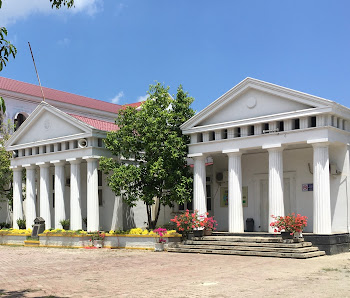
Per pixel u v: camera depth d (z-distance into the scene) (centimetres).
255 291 1130
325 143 2019
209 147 2370
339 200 2152
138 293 1148
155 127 2412
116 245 2495
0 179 3306
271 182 2145
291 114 2081
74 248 2562
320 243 1962
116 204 2806
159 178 2406
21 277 1490
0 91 3847
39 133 2967
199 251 2100
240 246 2031
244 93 2278
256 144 2205
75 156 2717
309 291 1116
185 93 2628
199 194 2403
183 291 1155
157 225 2900
